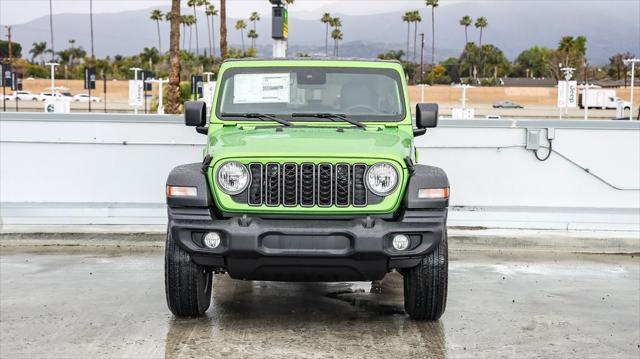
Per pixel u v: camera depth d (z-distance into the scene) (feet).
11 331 21.77
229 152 21.27
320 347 20.58
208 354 19.85
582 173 39.04
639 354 20.44
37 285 27.78
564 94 130.41
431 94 300.61
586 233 37.88
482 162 39.04
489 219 38.88
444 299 22.43
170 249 22.18
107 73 456.45
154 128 38.86
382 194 21.08
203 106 25.34
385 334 21.91
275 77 25.54
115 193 39.01
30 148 38.96
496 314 24.43
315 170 21.07
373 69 25.77
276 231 20.66
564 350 20.68
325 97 25.36
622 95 287.89
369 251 20.58
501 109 280.51
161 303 25.23
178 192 21.26
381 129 24.75
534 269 32.19
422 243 21.13
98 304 25.02
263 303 25.57
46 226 38.14
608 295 27.48
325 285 28.60
